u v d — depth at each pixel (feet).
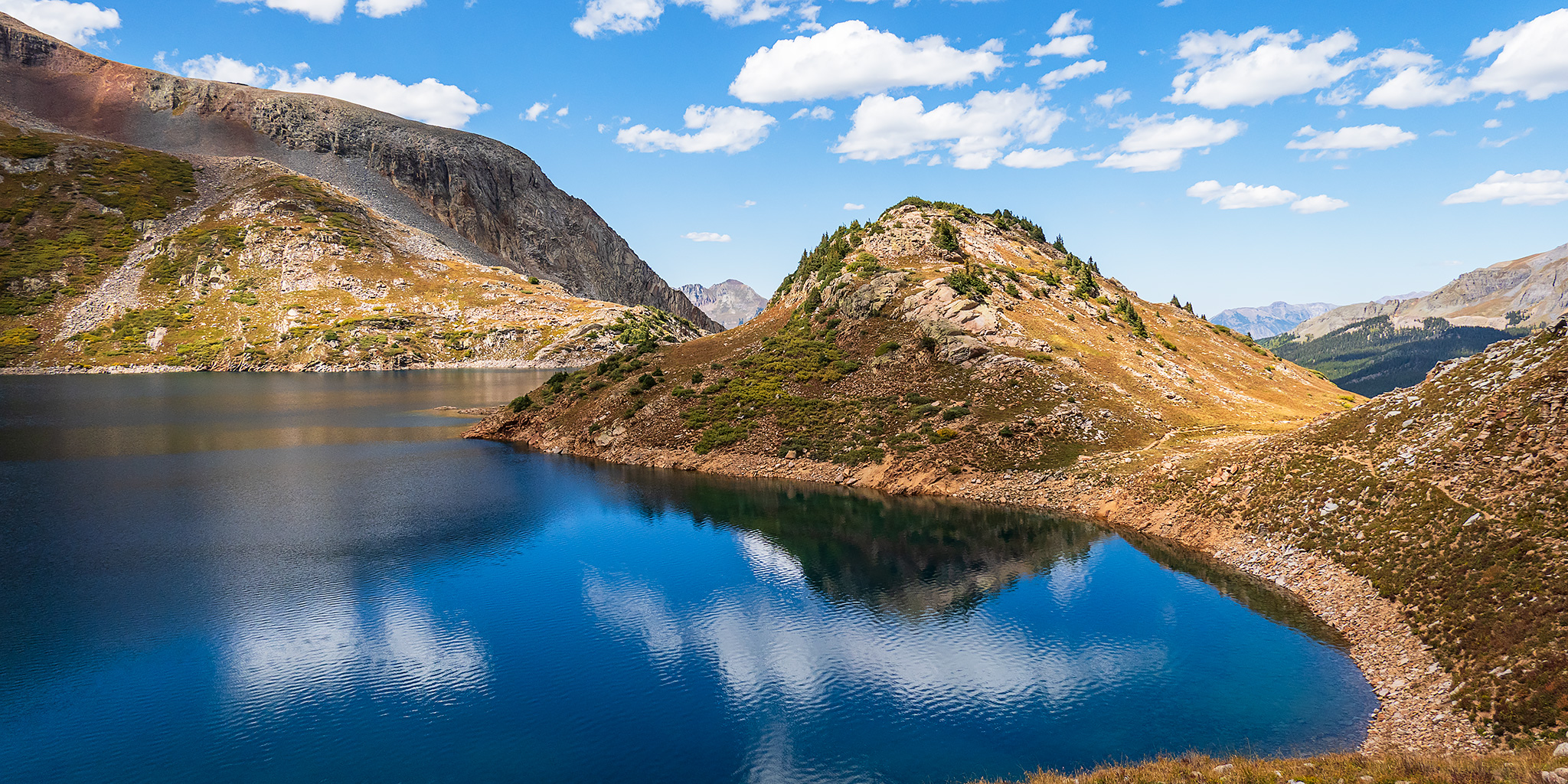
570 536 216.54
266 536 215.10
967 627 151.43
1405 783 72.23
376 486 281.13
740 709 121.60
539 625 154.30
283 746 110.42
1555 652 100.42
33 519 230.07
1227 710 116.78
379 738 112.78
